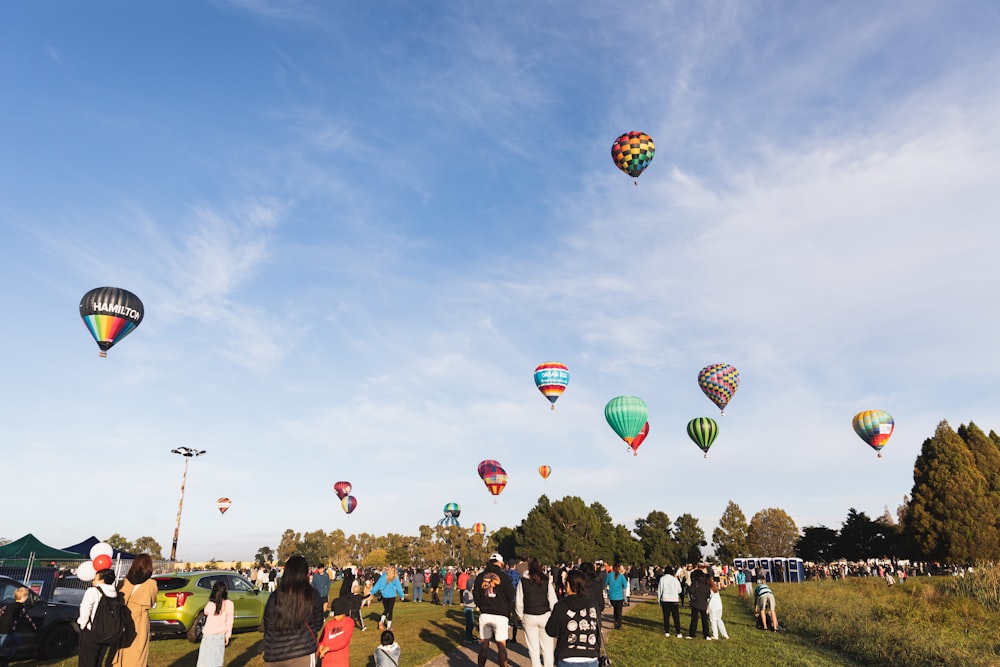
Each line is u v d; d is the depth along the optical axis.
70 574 24.28
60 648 13.20
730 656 13.07
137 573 8.38
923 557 51.12
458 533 117.12
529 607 9.70
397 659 9.39
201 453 45.88
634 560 89.62
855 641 14.62
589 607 6.36
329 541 140.50
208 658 8.62
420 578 28.20
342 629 7.53
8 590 12.86
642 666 11.78
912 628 15.04
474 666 11.30
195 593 14.93
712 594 16.03
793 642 15.59
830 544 73.62
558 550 79.31
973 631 16.06
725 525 105.62
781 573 39.41
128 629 8.00
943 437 52.78
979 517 49.00
